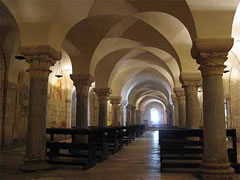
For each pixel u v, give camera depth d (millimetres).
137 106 42344
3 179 5961
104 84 15914
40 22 7176
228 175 5902
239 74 15242
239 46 12273
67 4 7211
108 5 8305
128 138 15812
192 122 10594
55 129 8195
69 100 18312
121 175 6531
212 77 6320
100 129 8703
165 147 7996
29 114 7082
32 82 7164
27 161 6898
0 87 11688
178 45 10508
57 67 16375
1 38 11359
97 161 8688
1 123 11688
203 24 6367
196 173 6695
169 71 15547
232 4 6176
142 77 23359
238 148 12484
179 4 7465
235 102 16281
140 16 9375
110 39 11586
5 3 7129
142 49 14211
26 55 7227
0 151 10633
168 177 6305
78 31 10258
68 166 7711
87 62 11273
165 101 38625
